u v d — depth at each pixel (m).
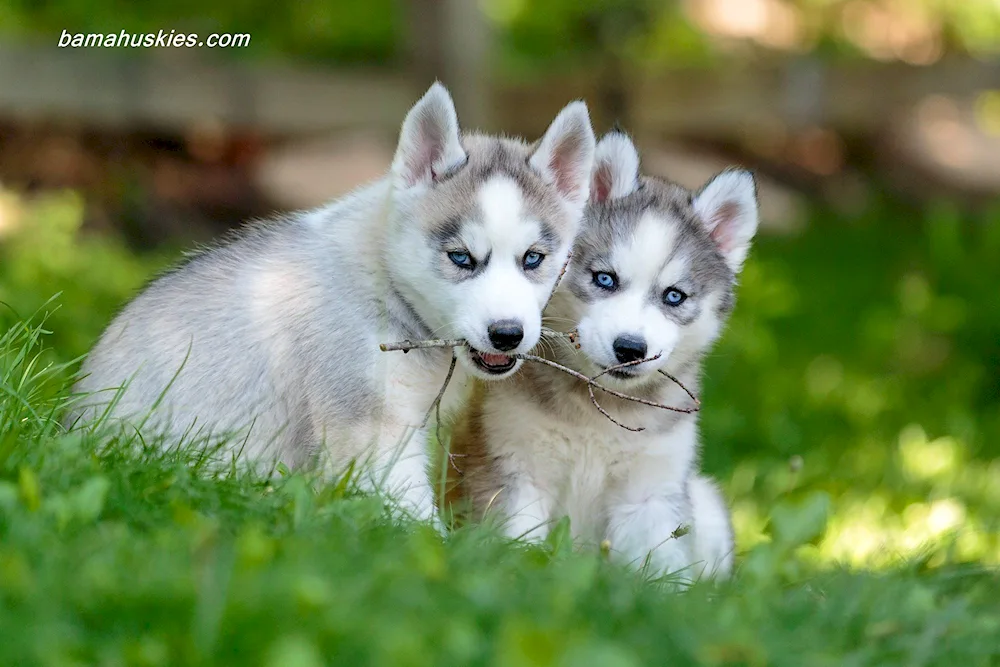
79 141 15.22
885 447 11.94
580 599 4.14
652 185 7.48
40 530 4.09
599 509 7.32
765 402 12.70
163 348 6.32
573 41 17.81
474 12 14.86
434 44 14.80
